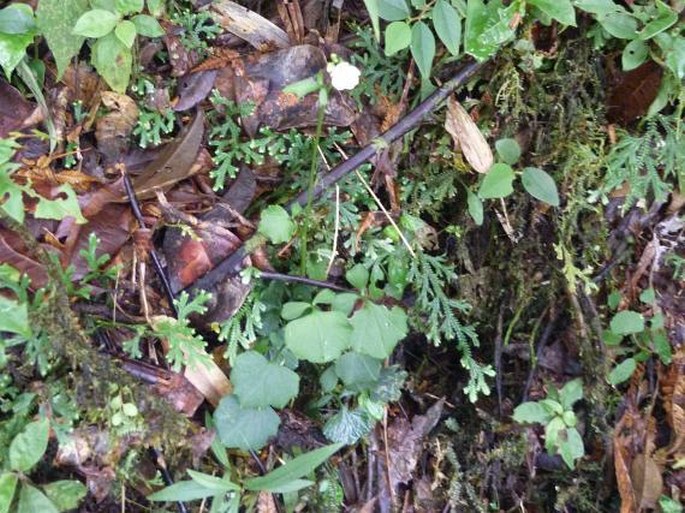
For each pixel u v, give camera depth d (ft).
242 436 0.95
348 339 0.95
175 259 1.01
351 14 1.15
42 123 1.00
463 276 1.16
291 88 0.89
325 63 1.09
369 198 1.12
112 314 0.97
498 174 1.07
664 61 1.08
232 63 1.09
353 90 1.11
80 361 0.91
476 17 1.03
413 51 1.01
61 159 1.01
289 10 1.14
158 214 1.01
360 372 1.00
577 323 1.16
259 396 0.94
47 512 0.84
